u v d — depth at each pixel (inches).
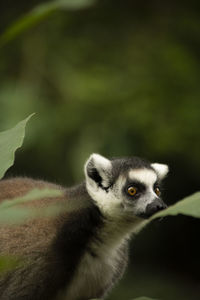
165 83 625.3
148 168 333.7
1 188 332.2
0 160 136.3
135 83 616.1
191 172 658.8
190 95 625.0
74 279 311.3
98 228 314.0
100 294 329.4
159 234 727.1
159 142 605.3
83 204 314.0
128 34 661.9
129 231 327.3
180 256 733.9
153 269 706.2
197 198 126.3
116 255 331.9
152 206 308.7
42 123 560.1
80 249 309.4
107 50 643.5
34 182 343.6
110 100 597.3
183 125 610.9
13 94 557.9
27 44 626.5
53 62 617.6
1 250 296.2
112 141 581.9
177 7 685.3
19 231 300.4
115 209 316.2
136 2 687.1
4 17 671.8
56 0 206.4
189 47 668.1
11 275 289.1
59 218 307.7
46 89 604.7
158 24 670.5
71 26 660.1
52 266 299.1
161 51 634.8
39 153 596.7
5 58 629.0
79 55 631.2
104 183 323.9
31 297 293.3
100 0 674.8
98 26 669.9
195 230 742.5
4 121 534.6
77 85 594.6
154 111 608.7
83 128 585.3
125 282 655.1
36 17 191.3
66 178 603.2
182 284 676.1
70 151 587.2
